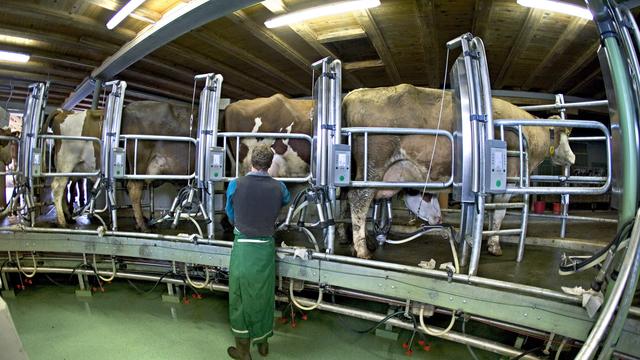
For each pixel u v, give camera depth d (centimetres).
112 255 307
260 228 206
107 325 259
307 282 259
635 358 147
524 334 192
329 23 436
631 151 147
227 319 271
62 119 366
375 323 264
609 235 347
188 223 397
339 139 234
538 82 593
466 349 227
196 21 385
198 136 289
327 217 235
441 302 196
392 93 258
